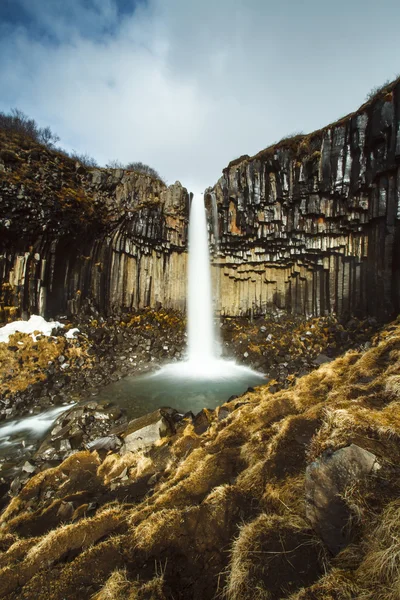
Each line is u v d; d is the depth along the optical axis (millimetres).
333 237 16219
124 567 2980
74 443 8312
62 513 4750
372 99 12703
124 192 19734
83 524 3801
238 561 2715
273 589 2441
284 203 16906
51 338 14305
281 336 17391
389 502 2461
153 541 3238
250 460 4477
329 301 17203
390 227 12766
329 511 2742
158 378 14453
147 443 7086
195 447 6000
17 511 5512
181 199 20781
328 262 17141
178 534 3305
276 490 3543
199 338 19719
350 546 2445
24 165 14797
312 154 14992
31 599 2840
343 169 14078
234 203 18922
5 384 11773
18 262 14656
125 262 20859
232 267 21484
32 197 14336
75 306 17656
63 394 12141
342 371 7348
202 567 2918
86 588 2854
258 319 20375
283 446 4379
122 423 9719
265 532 2959
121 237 20281
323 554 2605
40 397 11711
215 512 3504
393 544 2182
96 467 6574
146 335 18156
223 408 7840
